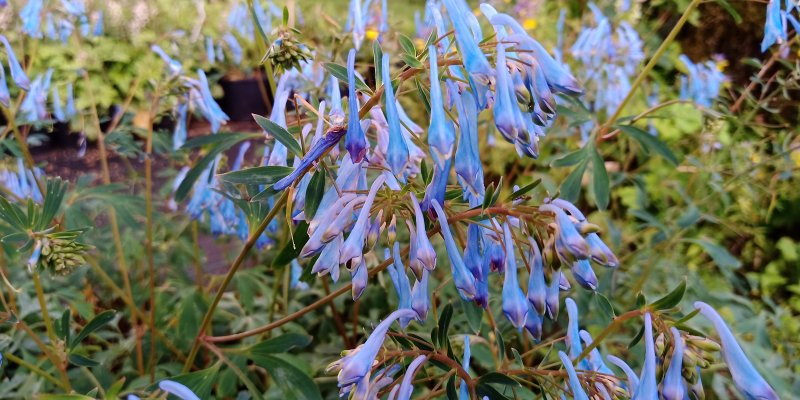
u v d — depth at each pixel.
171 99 0.32
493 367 0.32
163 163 0.60
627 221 0.56
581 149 0.32
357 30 0.32
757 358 0.34
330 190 0.23
